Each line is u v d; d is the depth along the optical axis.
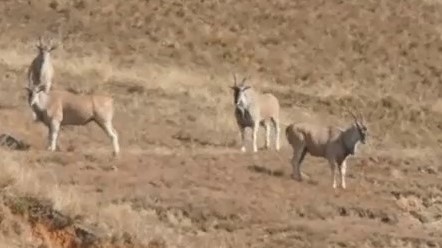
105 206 34.97
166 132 62.12
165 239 31.36
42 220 28.64
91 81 76.38
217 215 43.16
